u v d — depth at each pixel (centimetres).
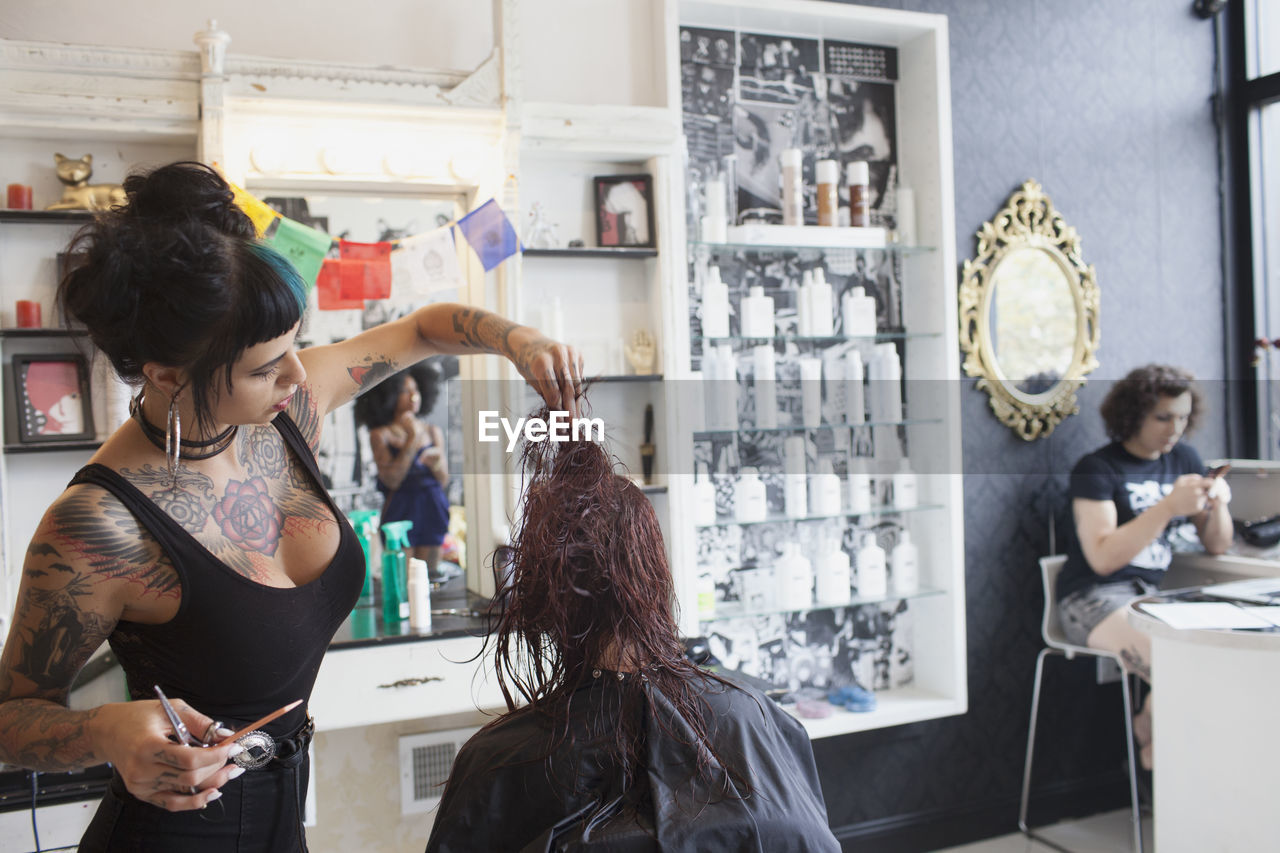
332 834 254
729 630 290
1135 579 295
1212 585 284
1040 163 321
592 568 103
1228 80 349
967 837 307
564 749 101
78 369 220
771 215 291
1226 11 348
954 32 306
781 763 104
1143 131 338
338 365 130
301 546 114
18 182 221
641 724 101
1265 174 348
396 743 258
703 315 277
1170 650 233
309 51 244
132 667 105
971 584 312
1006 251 313
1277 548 307
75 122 212
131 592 98
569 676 104
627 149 255
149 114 216
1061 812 322
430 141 239
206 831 104
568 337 265
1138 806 276
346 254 230
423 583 228
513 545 108
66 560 93
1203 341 349
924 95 299
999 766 315
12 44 207
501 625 107
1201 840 227
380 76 230
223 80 217
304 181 236
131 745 82
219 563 102
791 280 296
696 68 282
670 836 94
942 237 295
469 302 254
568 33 267
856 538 308
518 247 237
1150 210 340
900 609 313
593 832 95
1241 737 219
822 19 282
